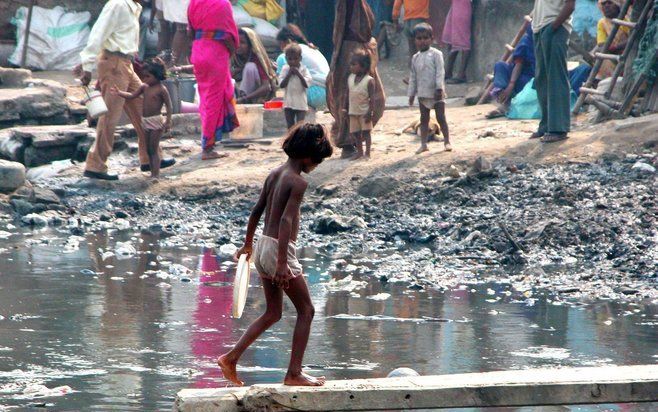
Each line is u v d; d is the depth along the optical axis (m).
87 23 80.00
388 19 84.56
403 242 45.19
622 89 56.31
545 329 29.61
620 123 52.69
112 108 53.97
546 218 44.84
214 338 28.16
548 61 51.34
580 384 21.17
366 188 50.69
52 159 59.00
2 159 57.69
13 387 23.19
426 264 40.28
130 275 37.34
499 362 25.84
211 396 20.34
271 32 80.31
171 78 63.34
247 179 54.16
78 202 52.94
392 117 65.06
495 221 45.41
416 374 23.58
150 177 55.38
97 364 25.30
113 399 22.39
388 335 28.78
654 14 53.06
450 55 76.88
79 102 66.44
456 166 51.50
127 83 53.88
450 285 36.41
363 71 52.72
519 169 50.62
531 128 57.09
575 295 34.78
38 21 78.19
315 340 28.14
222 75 56.50
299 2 84.50
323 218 47.03
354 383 21.05
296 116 58.16
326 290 35.06
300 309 21.09
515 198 47.75
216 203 52.56
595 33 72.31
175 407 20.33
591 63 61.28
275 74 65.88
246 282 21.38
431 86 52.75
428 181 50.56
